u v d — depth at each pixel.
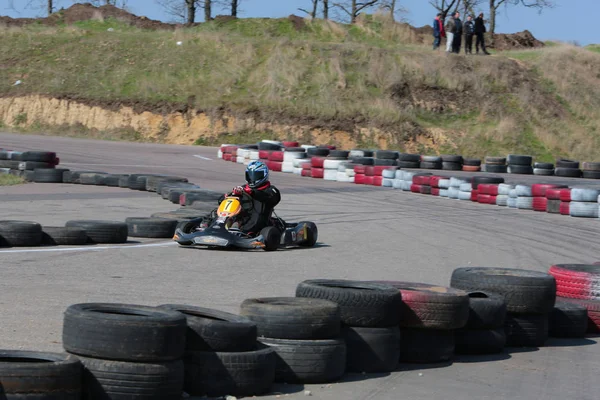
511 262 36.25
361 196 67.06
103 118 118.50
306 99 122.12
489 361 20.58
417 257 36.69
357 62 132.00
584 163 96.12
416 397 16.75
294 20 151.38
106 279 27.39
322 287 18.73
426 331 19.59
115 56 131.50
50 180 65.19
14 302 22.91
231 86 125.19
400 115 119.62
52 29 141.38
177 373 14.72
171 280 27.78
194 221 37.53
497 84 131.38
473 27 142.00
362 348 18.30
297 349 16.92
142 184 62.12
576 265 27.28
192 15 165.12
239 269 30.91
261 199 36.34
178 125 118.06
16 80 124.56
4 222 35.12
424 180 72.38
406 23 165.25
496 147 117.75
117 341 14.24
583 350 22.56
